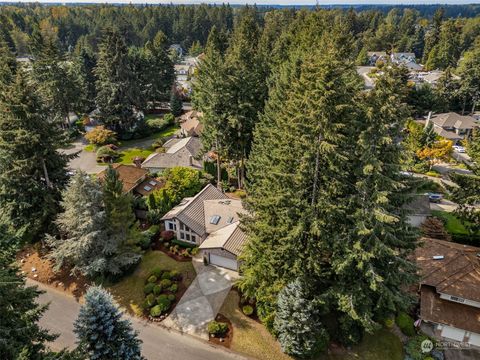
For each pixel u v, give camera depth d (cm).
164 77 7681
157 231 3097
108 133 5166
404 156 1772
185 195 3525
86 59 6819
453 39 10150
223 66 3484
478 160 2978
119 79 5356
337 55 1952
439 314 2167
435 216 3478
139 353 1839
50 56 5200
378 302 1894
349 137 1802
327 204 1825
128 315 2358
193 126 5653
